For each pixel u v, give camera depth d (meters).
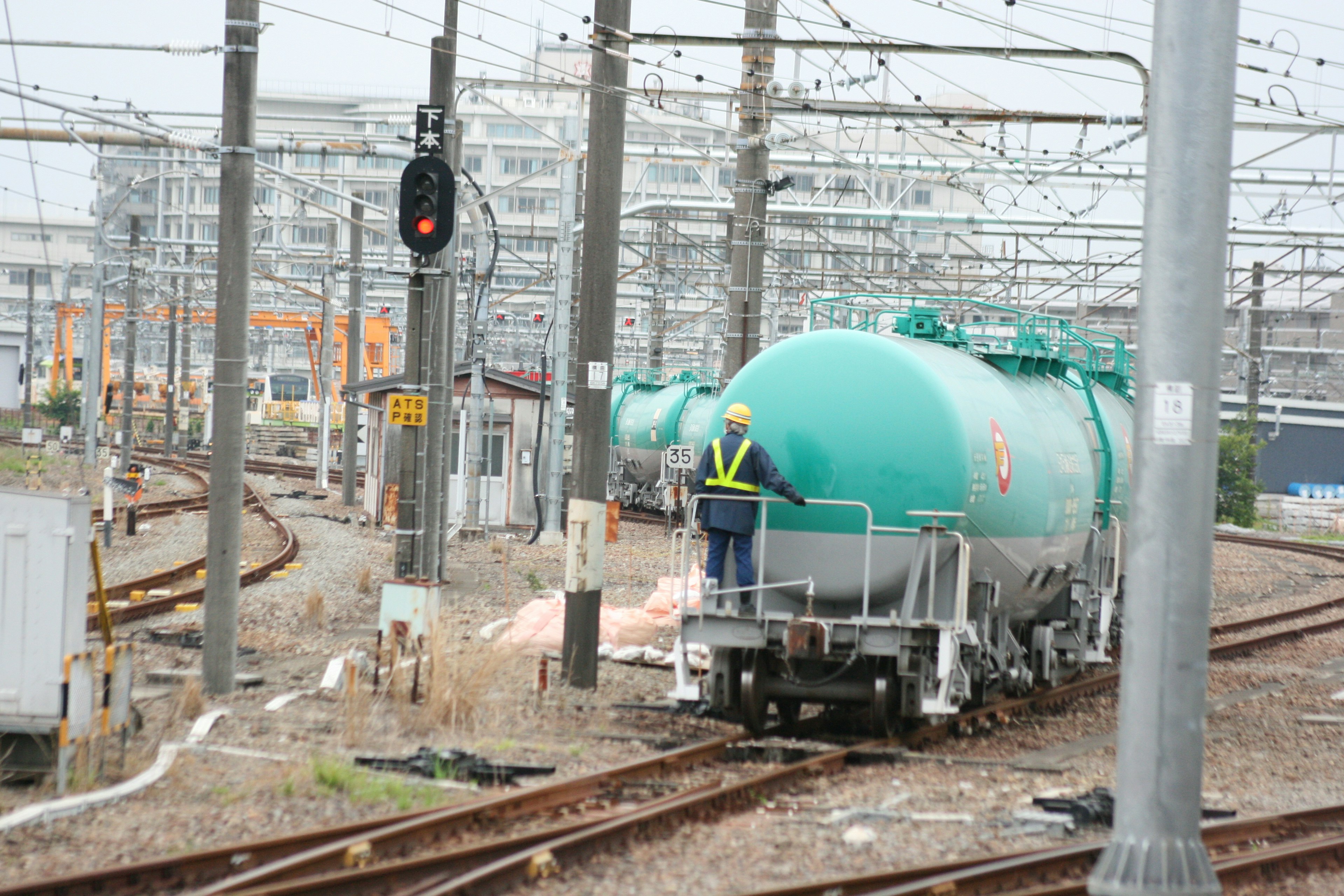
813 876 26.12
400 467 54.34
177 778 31.73
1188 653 23.47
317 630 59.06
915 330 46.53
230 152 44.91
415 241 51.69
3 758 31.58
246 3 44.94
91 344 135.62
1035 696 50.09
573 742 38.72
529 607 57.75
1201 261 23.50
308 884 23.19
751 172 70.62
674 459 90.25
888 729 40.81
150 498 126.75
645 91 67.62
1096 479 52.50
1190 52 23.55
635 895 24.84
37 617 31.34
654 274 140.88
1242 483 162.00
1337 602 86.38
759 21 69.19
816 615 40.66
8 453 171.25
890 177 107.81
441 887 23.81
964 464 38.91
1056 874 26.75
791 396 40.81
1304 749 42.75
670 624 60.09
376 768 33.81
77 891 23.20
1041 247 107.19
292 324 198.12
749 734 41.12
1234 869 26.66
